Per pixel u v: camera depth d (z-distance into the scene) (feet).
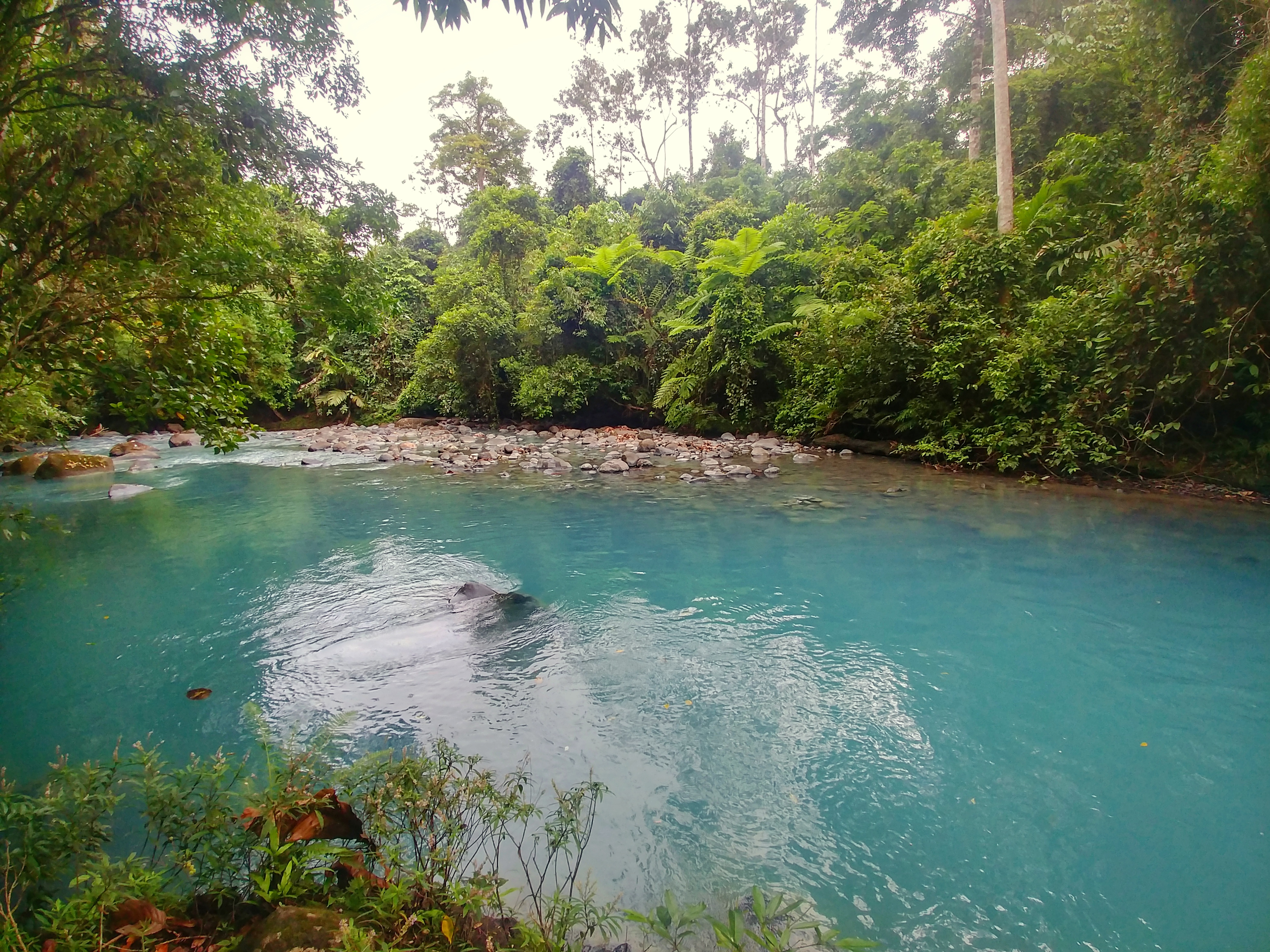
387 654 13.08
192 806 6.51
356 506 26.81
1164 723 10.07
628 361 58.80
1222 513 21.91
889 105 68.13
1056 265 32.50
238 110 9.98
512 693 11.42
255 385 15.94
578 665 12.51
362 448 45.50
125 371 10.96
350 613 15.37
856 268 43.65
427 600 16.20
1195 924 6.38
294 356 66.74
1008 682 11.48
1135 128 37.63
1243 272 22.50
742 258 48.57
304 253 13.98
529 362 59.31
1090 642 12.87
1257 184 21.42
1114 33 41.01
